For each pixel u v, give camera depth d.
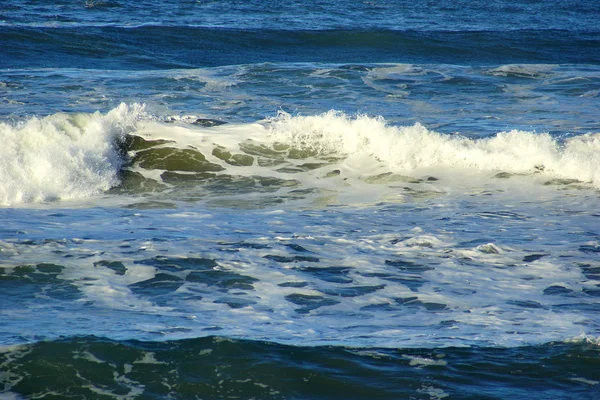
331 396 13.57
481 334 16.48
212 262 21.62
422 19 112.62
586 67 65.31
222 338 15.50
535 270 21.58
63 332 15.95
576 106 49.25
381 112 46.62
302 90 53.09
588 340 15.88
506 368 14.60
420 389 13.77
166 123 40.06
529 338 16.17
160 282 19.91
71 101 47.50
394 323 17.28
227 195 32.72
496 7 135.62
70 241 23.31
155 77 56.62
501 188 32.88
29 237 23.73
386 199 31.53
